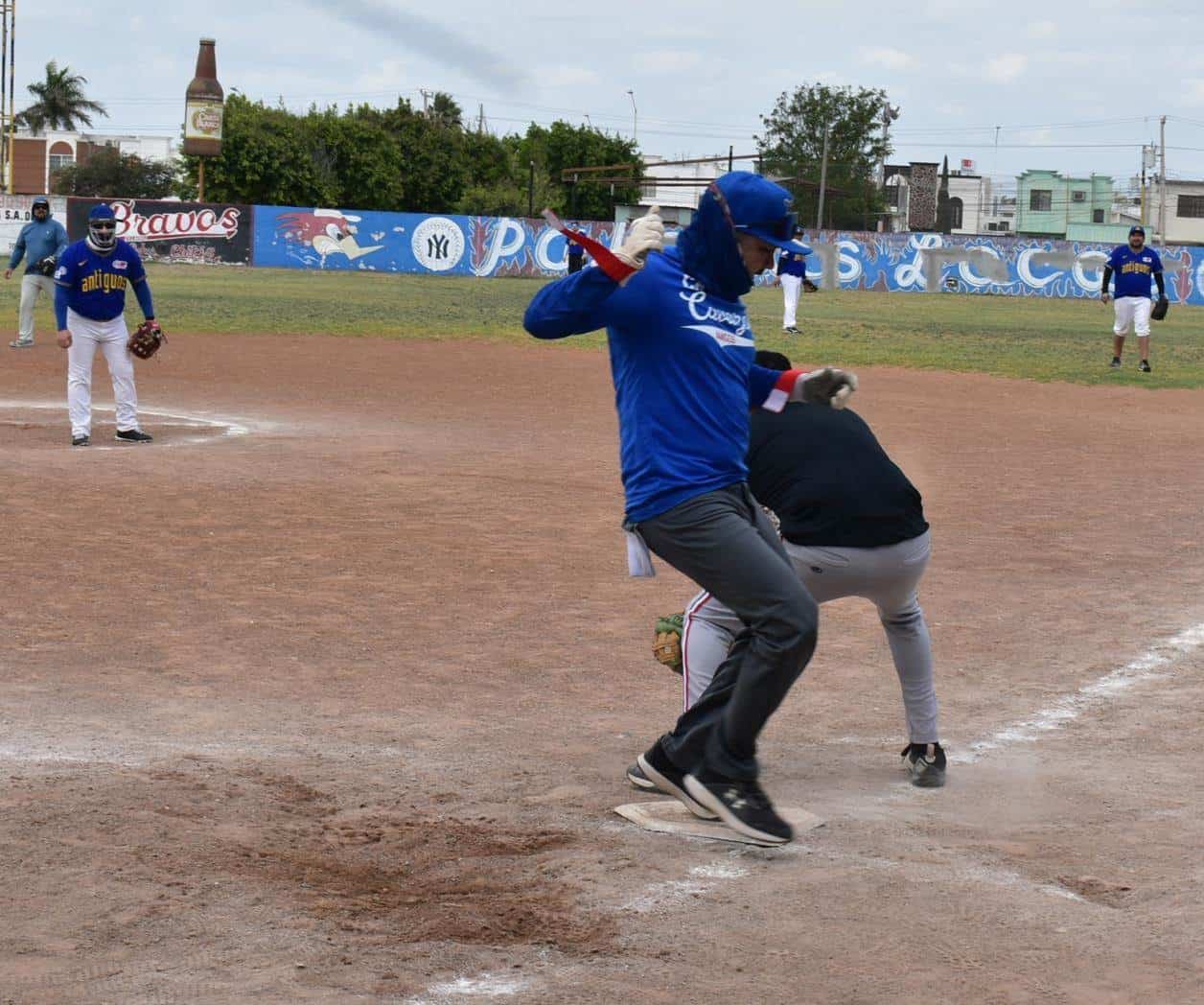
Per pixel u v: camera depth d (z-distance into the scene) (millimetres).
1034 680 6930
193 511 10820
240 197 72188
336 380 21016
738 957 3848
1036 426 17625
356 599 8273
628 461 4707
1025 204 131375
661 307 4527
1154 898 4297
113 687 6426
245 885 4258
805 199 99688
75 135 129375
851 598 8734
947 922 4102
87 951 3773
